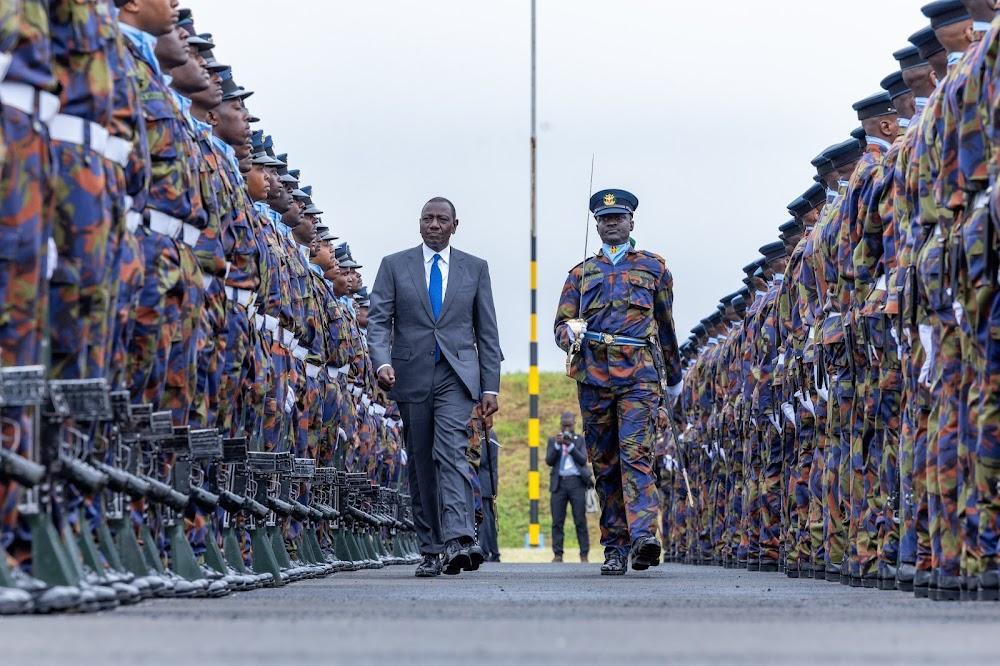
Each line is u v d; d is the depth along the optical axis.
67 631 13.72
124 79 20.64
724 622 16.16
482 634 13.80
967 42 26.27
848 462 32.22
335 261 50.72
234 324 29.64
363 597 24.33
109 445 20.38
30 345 17.84
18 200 17.70
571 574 42.75
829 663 10.98
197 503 25.52
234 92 33.72
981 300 21.69
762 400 46.31
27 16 17.69
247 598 23.75
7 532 17.14
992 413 21.75
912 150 25.78
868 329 29.27
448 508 36.00
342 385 48.34
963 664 10.93
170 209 24.28
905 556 27.19
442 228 36.28
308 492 39.38
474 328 36.88
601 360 37.28
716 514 61.22
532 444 104.19
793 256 40.22
